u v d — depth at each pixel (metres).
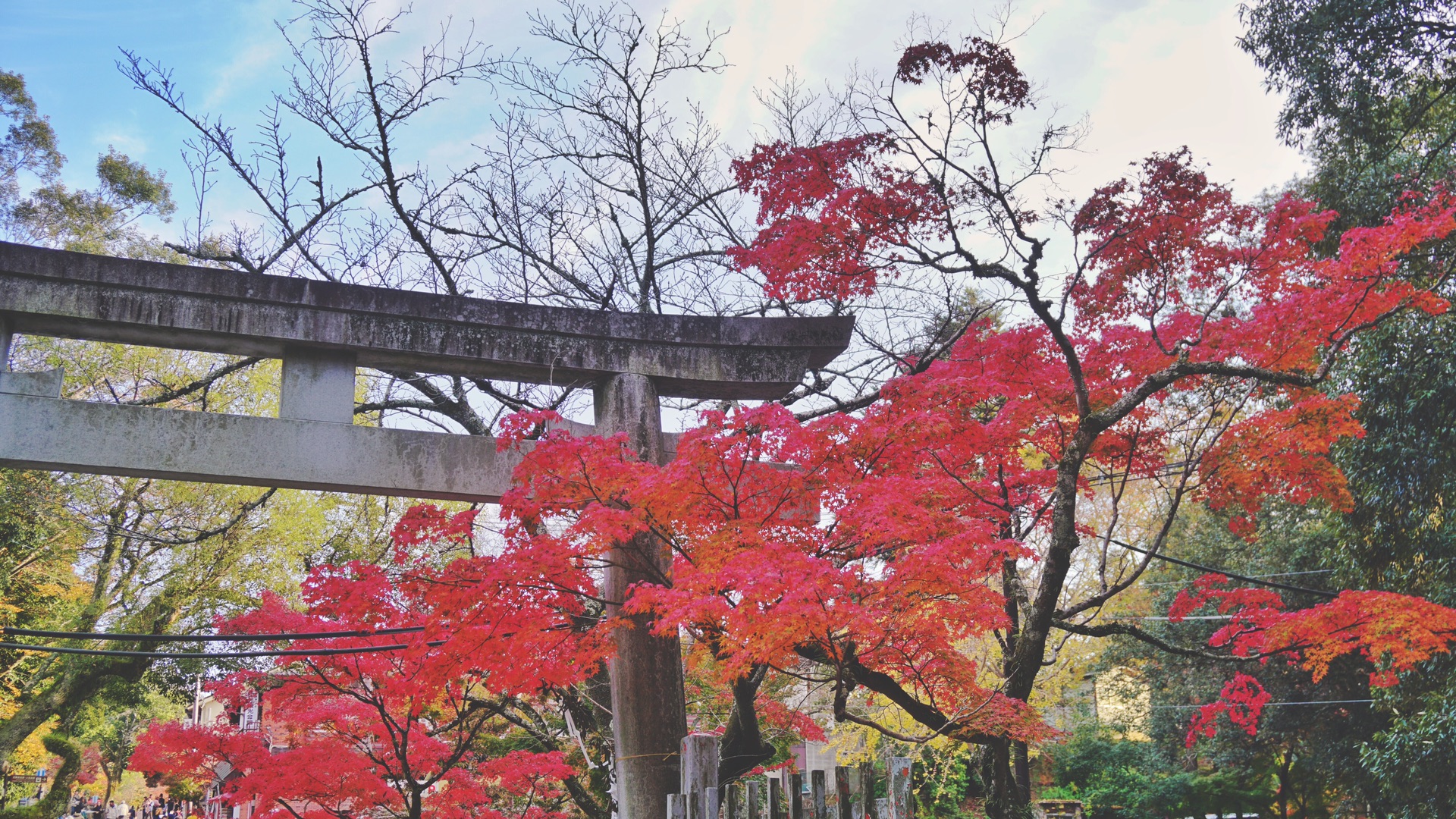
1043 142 8.16
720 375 8.80
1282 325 7.97
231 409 17.55
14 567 18.05
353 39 11.17
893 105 7.73
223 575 17.14
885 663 7.23
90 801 49.22
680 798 5.09
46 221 22.52
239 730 9.81
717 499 6.85
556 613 7.47
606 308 12.70
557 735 12.62
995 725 7.16
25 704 17.48
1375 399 13.55
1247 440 8.62
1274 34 14.49
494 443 8.05
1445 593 12.80
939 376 8.02
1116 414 7.72
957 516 7.63
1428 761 12.99
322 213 11.81
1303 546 21.00
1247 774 25.62
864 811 4.71
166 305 7.60
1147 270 8.39
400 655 8.62
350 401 7.91
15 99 23.33
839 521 6.70
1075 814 6.12
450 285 11.82
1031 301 7.58
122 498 16.94
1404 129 14.09
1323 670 7.95
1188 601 9.43
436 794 9.73
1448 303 7.79
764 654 5.98
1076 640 23.44
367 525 16.73
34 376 7.20
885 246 7.80
